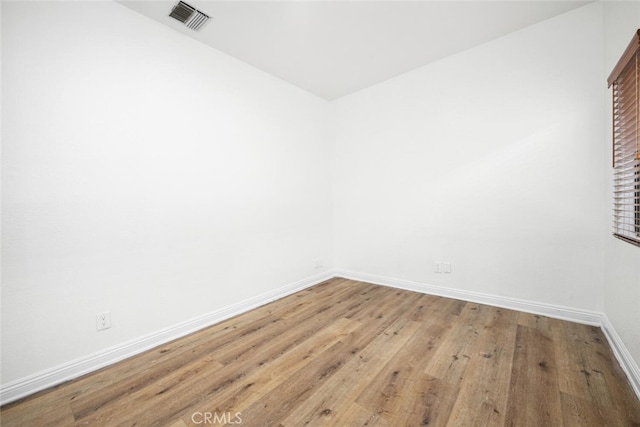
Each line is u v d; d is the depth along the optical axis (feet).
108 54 6.23
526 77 8.11
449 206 9.66
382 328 7.54
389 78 10.84
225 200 8.55
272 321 8.22
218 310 8.31
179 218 7.47
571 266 7.64
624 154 5.80
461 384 5.15
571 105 7.52
